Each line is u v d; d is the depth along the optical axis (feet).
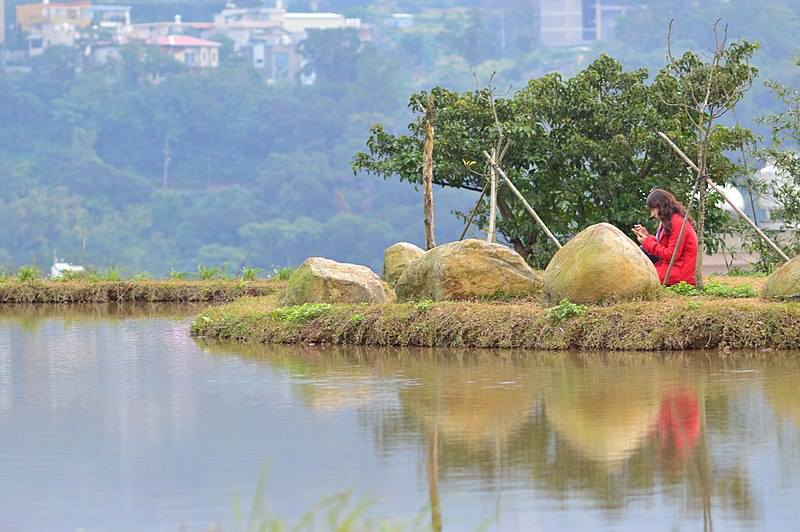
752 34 445.78
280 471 32.91
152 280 91.97
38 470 33.58
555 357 51.26
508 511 28.91
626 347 52.24
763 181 90.07
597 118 84.17
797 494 29.71
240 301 72.28
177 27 560.20
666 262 62.64
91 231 415.44
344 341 58.08
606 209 84.17
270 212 431.84
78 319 74.18
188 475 32.76
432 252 61.82
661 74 85.05
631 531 27.43
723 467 32.17
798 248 89.35
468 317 56.03
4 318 75.10
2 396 45.24
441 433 36.91
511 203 86.02
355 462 33.63
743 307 52.44
